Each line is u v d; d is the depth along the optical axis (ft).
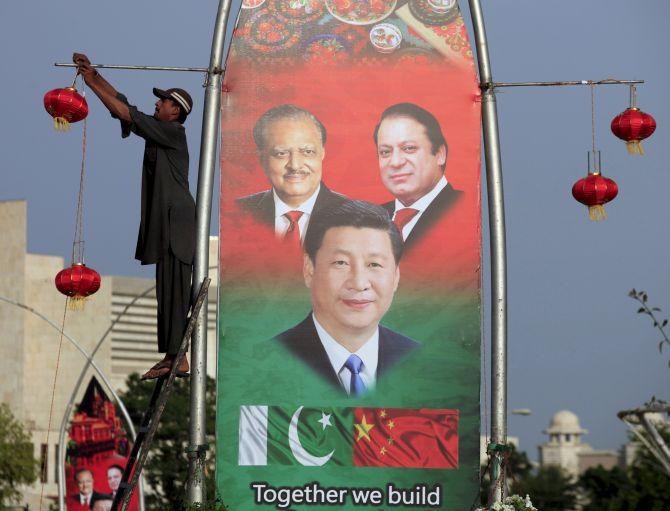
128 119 46.50
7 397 287.48
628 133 51.13
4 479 216.74
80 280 48.24
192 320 46.14
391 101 51.06
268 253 50.39
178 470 203.21
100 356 286.66
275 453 49.60
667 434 118.93
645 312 71.72
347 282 50.39
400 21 51.39
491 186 50.34
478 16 50.93
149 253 47.11
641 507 181.78
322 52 51.11
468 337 50.37
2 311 290.15
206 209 48.85
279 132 50.72
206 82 49.75
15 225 290.35
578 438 445.78
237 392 49.83
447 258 50.62
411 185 50.80
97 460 140.77
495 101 50.75
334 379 50.03
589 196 50.93
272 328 50.16
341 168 50.78
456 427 50.01
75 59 46.70
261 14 51.11
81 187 48.37
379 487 49.65
